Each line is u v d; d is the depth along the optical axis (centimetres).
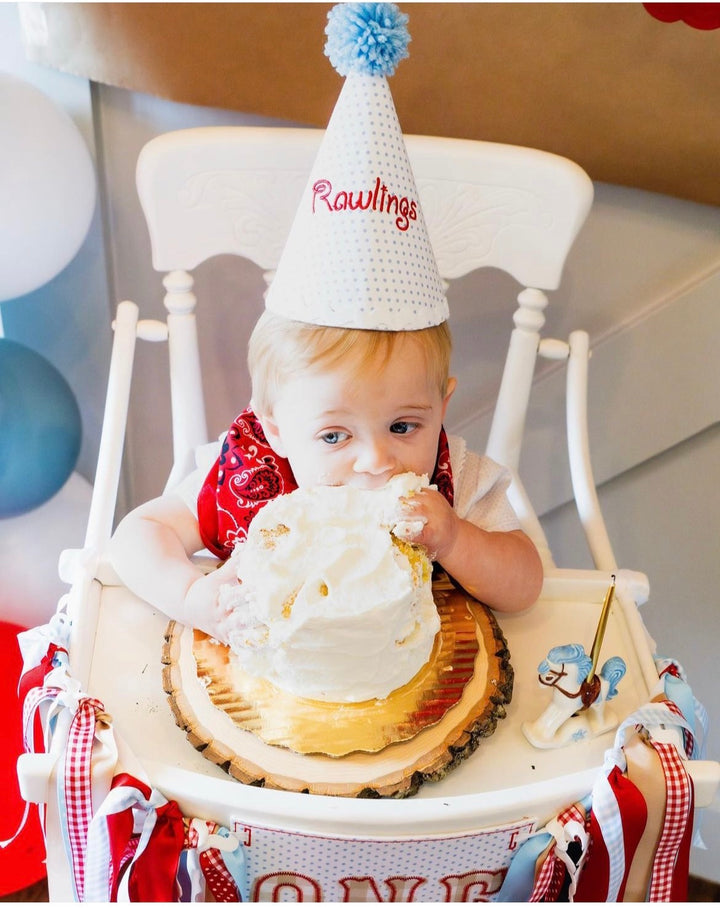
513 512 99
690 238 124
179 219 102
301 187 101
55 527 130
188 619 80
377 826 61
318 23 109
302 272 79
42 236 107
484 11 105
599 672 76
